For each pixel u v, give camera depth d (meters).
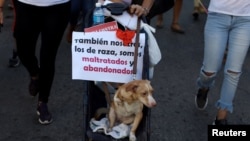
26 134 3.87
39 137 3.83
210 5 3.67
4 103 4.36
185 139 3.89
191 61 5.57
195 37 6.39
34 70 4.10
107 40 2.89
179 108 4.40
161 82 4.96
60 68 5.16
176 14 6.37
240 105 4.54
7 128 3.95
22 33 3.64
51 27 3.58
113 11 2.96
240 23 3.51
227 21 3.55
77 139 3.81
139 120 2.83
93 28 2.90
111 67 2.95
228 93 3.75
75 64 2.96
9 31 6.19
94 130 2.90
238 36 3.54
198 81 4.13
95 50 2.92
